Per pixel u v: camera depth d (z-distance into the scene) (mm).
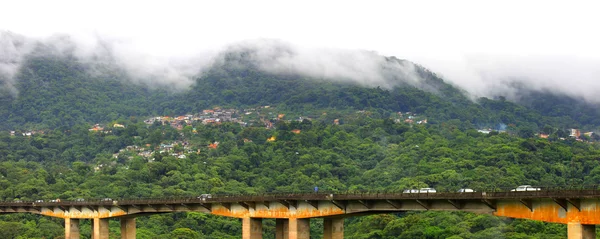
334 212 124688
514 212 101875
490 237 187625
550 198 94688
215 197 145625
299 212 131125
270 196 133375
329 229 129625
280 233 143625
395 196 113312
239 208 143125
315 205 127375
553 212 95875
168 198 157375
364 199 117688
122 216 167375
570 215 93250
